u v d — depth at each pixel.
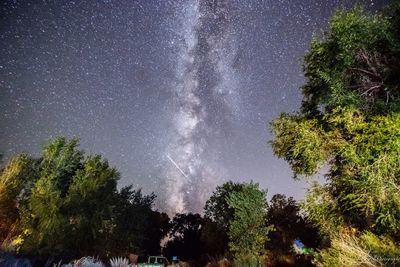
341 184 5.54
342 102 5.21
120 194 31.52
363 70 5.36
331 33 5.74
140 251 27.81
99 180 18.98
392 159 4.42
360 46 5.29
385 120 4.44
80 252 16.39
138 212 34.56
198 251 39.50
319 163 5.66
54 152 18.31
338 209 5.67
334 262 5.04
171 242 43.59
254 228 14.98
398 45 4.93
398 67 5.11
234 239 15.36
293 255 17.56
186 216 46.28
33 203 15.45
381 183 4.57
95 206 18.59
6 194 15.78
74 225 16.69
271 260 16.98
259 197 15.53
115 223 22.64
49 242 14.30
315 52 6.05
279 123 6.36
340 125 5.54
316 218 5.75
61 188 18.28
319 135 5.59
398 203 4.55
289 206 25.75
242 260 14.33
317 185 5.76
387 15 5.28
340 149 5.11
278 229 24.23
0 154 18.03
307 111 6.55
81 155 19.39
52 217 15.13
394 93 5.20
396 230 4.66
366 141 4.79
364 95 5.36
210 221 30.34
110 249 20.48
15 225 14.97
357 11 5.32
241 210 15.52
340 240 5.17
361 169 4.88
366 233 5.16
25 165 17.52
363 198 4.82
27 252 13.09
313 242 22.23
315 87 6.49
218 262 18.23
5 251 9.95
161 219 46.53
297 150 5.78
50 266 13.02
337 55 5.46
